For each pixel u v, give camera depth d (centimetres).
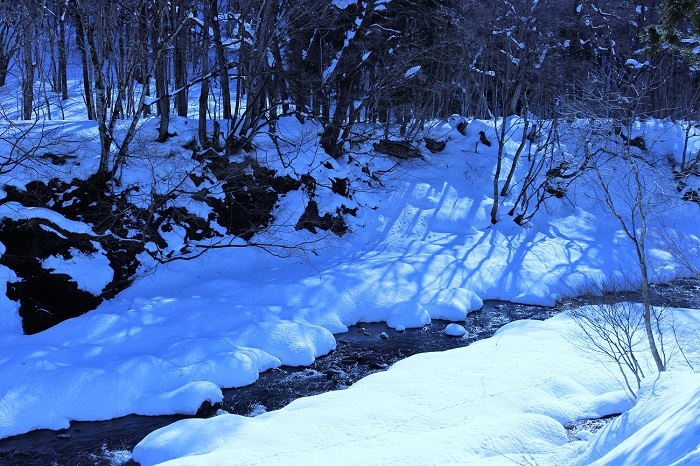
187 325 1745
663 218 2755
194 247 2148
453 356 1605
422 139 3008
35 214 1839
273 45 2489
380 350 1781
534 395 1356
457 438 1095
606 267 2427
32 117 2812
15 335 1669
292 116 2734
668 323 1709
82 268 1869
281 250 2278
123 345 1647
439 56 3094
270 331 1731
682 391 780
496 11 3081
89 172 2056
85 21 1914
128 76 2038
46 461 1220
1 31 2598
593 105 2188
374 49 2711
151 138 2297
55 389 1420
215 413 1409
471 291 2189
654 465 468
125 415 1417
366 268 2222
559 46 3156
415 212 2680
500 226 2703
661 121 3341
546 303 2169
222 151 2362
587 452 819
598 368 1479
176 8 2267
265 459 1057
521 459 962
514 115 3456
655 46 1114
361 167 2762
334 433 1177
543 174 2969
